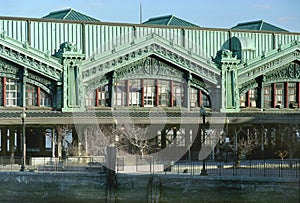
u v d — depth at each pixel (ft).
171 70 388.37
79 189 308.40
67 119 368.48
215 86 394.52
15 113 362.74
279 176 278.46
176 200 292.81
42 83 367.66
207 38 406.41
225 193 283.18
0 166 342.03
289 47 407.85
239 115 396.16
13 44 361.51
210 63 392.47
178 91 390.21
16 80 365.20
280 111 406.62
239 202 280.31
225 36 411.34
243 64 400.06
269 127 406.21
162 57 384.68
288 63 409.08
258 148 399.03
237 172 299.79
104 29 385.91
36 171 320.09
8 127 383.04
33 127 382.01
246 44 408.05
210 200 285.84
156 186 295.89
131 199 301.22
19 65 363.76
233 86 396.16
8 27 372.38
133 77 382.01
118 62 378.32
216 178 285.02
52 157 371.35
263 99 404.98
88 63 373.20
